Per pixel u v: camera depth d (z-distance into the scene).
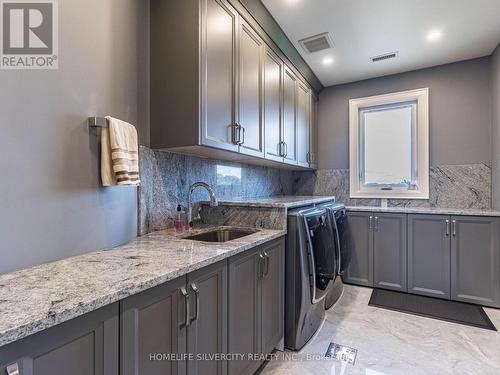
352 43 2.54
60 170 1.11
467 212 2.56
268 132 2.25
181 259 1.11
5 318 0.61
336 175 3.57
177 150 1.74
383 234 2.95
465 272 2.58
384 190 3.31
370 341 1.98
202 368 1.15
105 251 1.24
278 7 2.02
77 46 1.18
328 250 2.25
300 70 2.90
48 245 1.06
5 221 0.93
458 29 2.32
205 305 1.17
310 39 2.46
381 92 3.30
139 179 1.42
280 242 1.85
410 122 3.22
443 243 2.67
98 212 1.27
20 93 0.98
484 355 1.80
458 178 2.94
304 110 3.10
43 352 0.64
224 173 2.41
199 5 1.50
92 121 1.23
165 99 1.60
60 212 1.10
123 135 1.31
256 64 2.06
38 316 0.62
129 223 1.48
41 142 1.04
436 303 2.60
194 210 2.05
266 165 2.95
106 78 1.33
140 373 0.88
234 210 2.04
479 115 2.85
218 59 1.65
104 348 0.77
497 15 2.13
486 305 2.50
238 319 1.39
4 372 0.58
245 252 1.44
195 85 1.50
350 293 2.86
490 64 2.78
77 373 0.71
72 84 1.16
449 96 2.98
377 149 3.39
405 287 2.84
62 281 0.85
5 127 0.93
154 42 1.64
